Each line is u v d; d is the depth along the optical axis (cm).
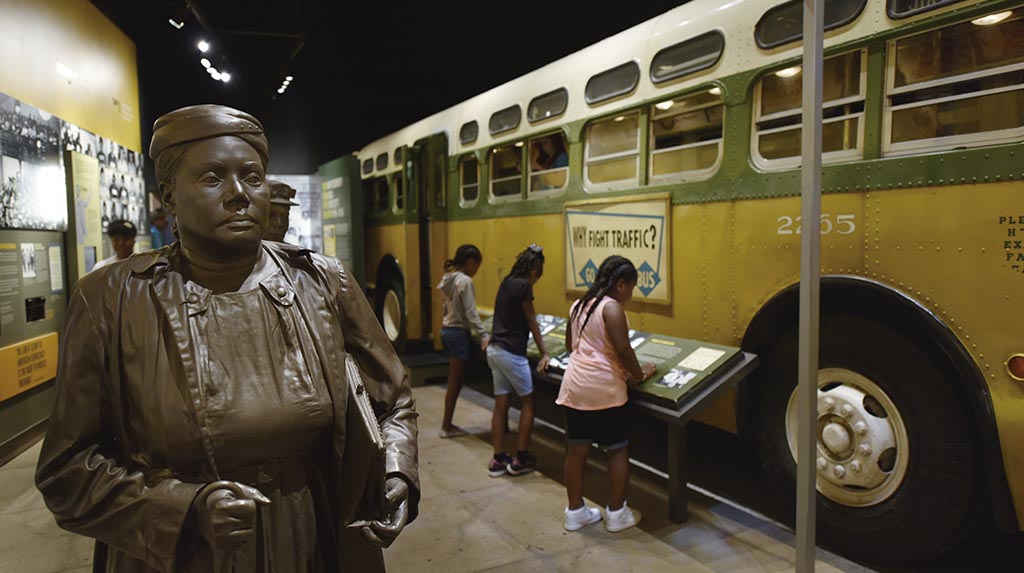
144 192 954
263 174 142
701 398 362
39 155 593
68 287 656
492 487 453
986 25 293
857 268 338
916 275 313
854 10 339
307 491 141
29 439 570
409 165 811
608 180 511
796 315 382
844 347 349
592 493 441
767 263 385
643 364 402
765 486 451
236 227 134
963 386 305
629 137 490
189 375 126
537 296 603
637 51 475
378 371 160
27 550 376
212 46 995
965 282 296
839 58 351
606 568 339
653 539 370
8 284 538
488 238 687
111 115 816
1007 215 282
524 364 470
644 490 443
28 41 588
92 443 132
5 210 528
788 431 383
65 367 128
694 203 430
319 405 136
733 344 408
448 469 489
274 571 133
